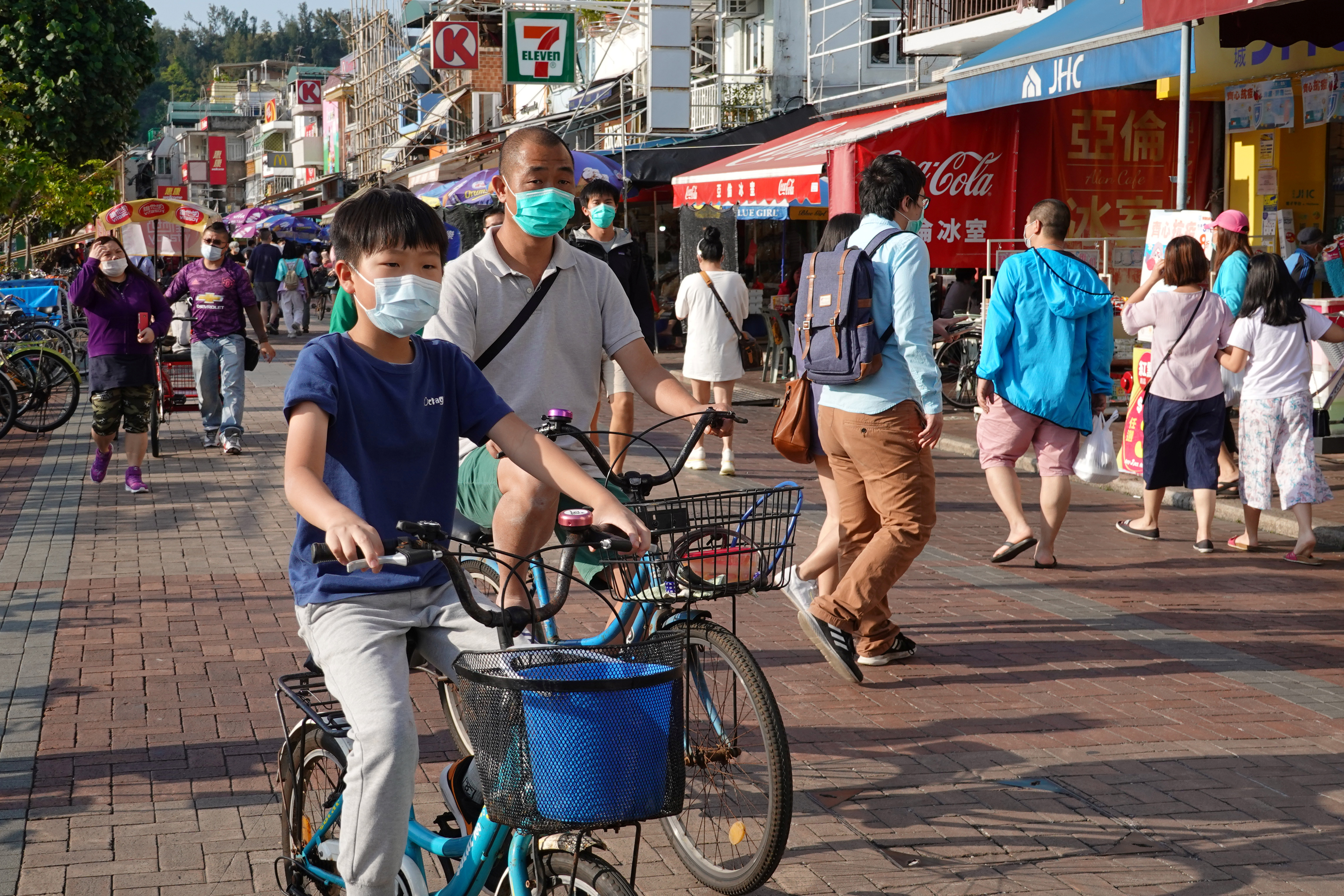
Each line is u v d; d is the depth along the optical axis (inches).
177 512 353.4
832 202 554.6
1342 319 396.2
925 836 159.2
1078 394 294.2
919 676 222.5
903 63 908.6
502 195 161.9
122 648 227.8
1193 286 316.8
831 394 221.0
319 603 115.7
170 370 519.5
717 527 132.0
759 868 137.2
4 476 410.9
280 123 3186.5
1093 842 158.2
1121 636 249.0
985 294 576.1
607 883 100.5
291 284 1074.7
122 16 1449.3
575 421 169.0
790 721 199.8
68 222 983.0
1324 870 151.9
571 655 99.4
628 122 949.8
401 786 107.3
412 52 1491.1
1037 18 629.3
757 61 938.7
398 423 117.3
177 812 160.6
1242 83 521.3
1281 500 322.7
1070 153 568.4
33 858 147.4
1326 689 219.5
